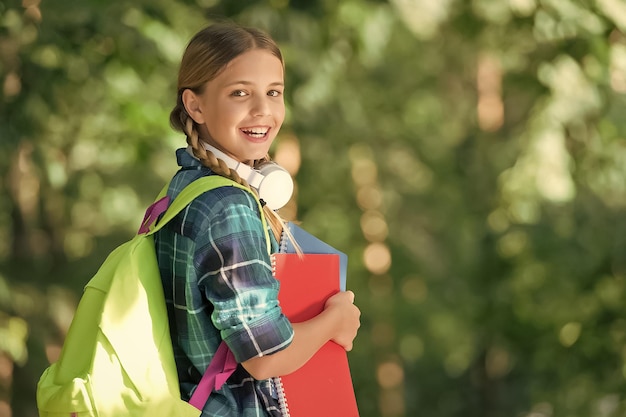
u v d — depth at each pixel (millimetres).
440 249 16625
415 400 18031
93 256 11672
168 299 2811
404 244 16500
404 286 17656
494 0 9945
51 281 10500
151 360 2682
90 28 8398
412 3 10133
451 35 14883
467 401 17547
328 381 2881
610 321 11047
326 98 9688
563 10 9133
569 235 12000
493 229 13688
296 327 2793
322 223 14188
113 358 2660
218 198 2736
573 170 10492
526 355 13250
